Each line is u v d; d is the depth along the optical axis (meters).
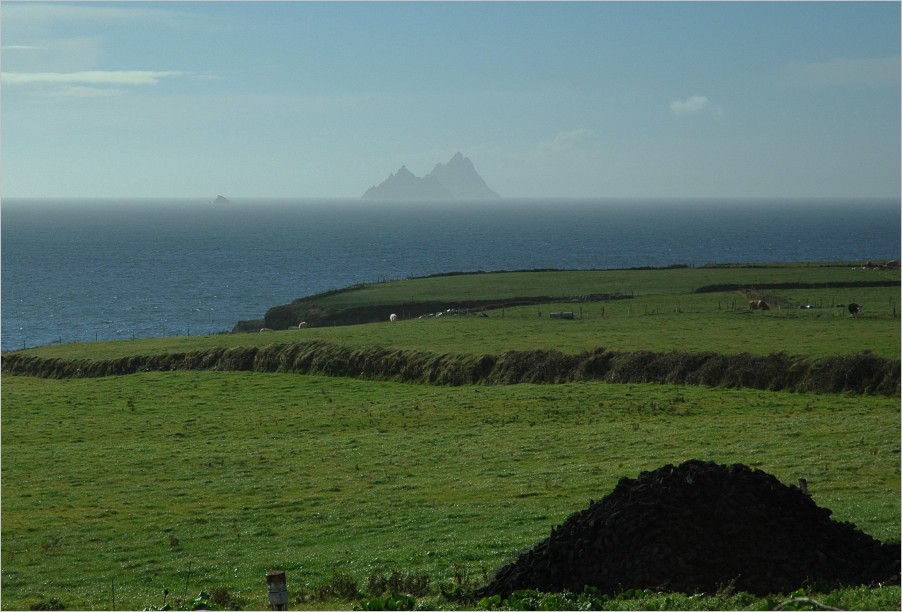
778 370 63.25
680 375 65.50
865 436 44.09
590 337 79.94
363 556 28.78
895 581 20.19
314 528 33.25
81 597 26.16
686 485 22.39
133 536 33.22
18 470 44.75
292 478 41.69
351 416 58.00
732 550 21.05
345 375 76.50
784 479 36.41
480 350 75.12
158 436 53.56
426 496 37.19
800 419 50.09
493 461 43.19
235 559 29.73
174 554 30.73
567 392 62.19
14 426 57.09
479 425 53.22
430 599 22.38
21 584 27.95
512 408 57.66
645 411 55.03
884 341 70.12
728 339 74.94
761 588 19.98
